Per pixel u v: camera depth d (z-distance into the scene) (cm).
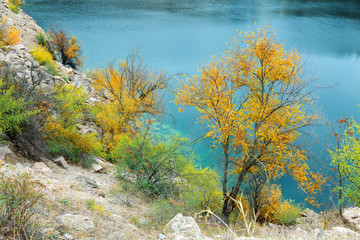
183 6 11319
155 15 9519
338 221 1254
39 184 676
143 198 1027
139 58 2414
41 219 498
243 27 8194
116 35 6712
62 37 3462
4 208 430
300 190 2102
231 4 11969
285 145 1350
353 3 12562
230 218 1246
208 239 571
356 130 1404
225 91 1358
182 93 1395
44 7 8675
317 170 1473
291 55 1327
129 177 1207
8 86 1020
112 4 10831
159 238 584
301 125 1384
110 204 793
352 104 3556
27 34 3042
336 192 1431
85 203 679
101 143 1552
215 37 7138
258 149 1375
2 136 900
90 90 2484
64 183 823
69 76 2502
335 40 7188
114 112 1866
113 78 2220
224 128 1299
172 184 1173
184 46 6231
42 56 2373
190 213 918
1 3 3397
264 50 1284
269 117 1344
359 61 5653
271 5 11931
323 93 3909
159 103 2392
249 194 1463
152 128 2450
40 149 1023
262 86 1326
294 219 1412
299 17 9756
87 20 7894
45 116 1141
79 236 496
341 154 1384
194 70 4431
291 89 1330
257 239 518
